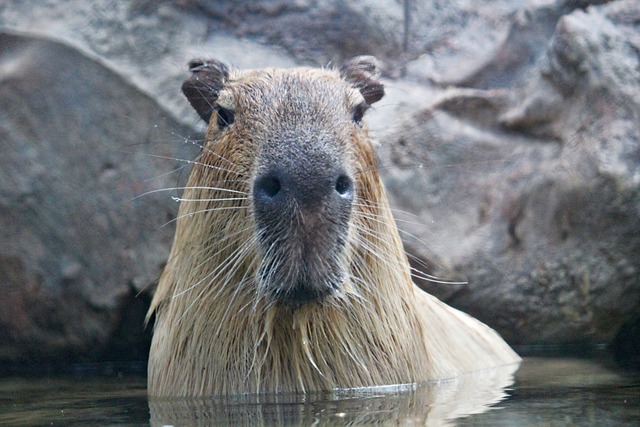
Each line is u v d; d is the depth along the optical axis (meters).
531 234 12.59
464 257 12.56
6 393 9.21
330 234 6.67
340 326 7.75
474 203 12.90
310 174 6.68
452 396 7.30
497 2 14.14
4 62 12.37
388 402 7.00
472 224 12.78
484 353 10.09
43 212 12.09
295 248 6.63
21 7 12.72
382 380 7.93
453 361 9.19
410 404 6.87
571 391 7.57
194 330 7.89
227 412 6.80
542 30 13.70
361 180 7.64
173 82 12.69
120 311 12.24
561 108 12.88
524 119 13.09
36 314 12.09
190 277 7.94
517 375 8.91
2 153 12.09
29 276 12.02
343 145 7.09
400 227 12.67
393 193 12.75
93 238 12.16
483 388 7.82
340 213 6.74
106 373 11.33
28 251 12.02
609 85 12.48
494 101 13.36
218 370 7.81
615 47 12.68
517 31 13.74
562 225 12.44
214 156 7.75
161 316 8.54
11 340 12.12
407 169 12.88
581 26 12.77
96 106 12.39
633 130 12.23
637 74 12.51
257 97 7.43
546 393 7.44
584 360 10.73
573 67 12.75
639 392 7.44
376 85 8.71
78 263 12.12
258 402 7.25
